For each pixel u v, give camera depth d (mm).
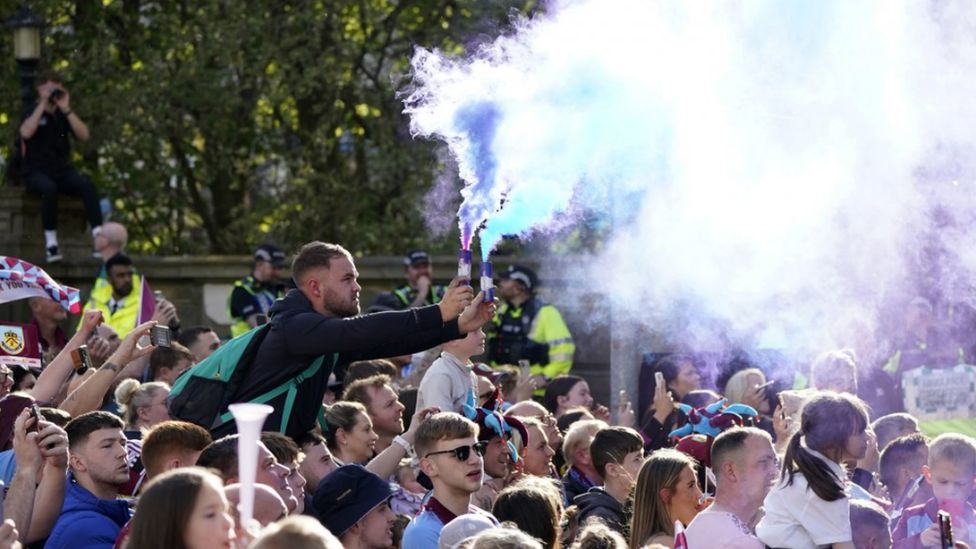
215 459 7047
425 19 23328
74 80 22609
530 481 7934
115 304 15812
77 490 7633
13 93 22422
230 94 22719
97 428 7645
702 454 9406
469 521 7062
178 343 11555
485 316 8555
